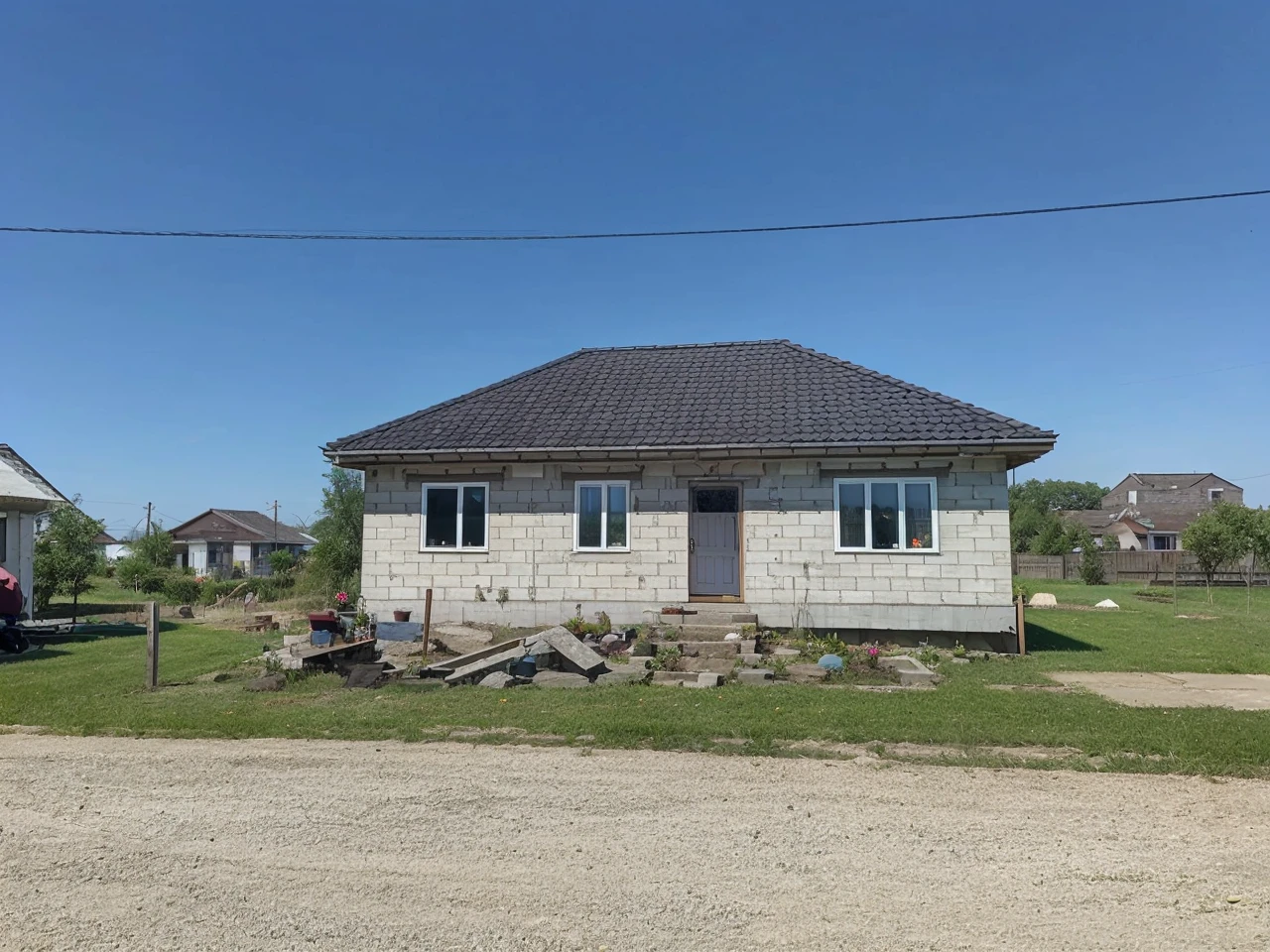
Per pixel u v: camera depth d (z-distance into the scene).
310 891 4.97
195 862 5.42
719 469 15.93
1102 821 5.86
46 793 6.84
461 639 14.91
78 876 5.23
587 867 5.23
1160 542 64.94
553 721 8.81
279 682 11.34
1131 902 4.65
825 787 6.64
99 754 8.02
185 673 12.95
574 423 16.92
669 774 7.07
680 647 13.78
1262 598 31.11
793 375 17.91
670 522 16.05
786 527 15.61
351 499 27.56
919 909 4.60
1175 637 17.36
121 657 15.08
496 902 4.77
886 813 6.06
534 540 16.48
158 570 39.88
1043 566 47.50
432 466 16.92
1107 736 7.89
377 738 8.42
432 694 10.62
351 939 4.38
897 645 15.13
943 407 15.78
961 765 7.20
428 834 5.81
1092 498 107.94
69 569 25.55
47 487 26.39
